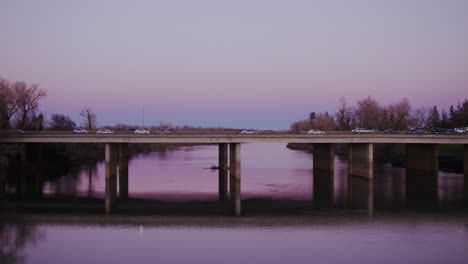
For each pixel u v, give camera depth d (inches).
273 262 1521.9
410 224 2034.9
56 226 2007.9
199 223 2068.2
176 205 2551.7
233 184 3442.4
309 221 2103.8
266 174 4175.7
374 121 6274.6
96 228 1971.0
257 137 3526.1
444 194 2901.1
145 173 4261.8
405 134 3565.5
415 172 4190.5
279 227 1985.7
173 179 3799.2
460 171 4266.7
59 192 2979.8
